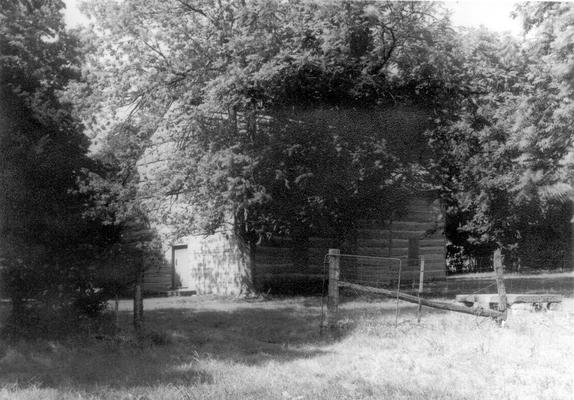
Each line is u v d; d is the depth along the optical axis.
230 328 13.22
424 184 24.84
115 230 11.95
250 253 22.77
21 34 10.95
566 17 16.72
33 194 10.73
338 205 21.94
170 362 8.75
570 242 34.28
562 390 6.91
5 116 10.53
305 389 6.95
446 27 21.33
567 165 19.44
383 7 20.20
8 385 7.17
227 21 20.19
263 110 19.81
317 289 25.16
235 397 6.55
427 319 12.95
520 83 23.52
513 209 29.02
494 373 7.80
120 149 16.94
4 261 10.51
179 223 19.73
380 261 29.30
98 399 6.50
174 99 20.31
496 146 25.09
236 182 18.27
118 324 11.48
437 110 22.62
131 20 19.42
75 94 12.90
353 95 20.45
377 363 8.58
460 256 38.78
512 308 14.28
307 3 19.53
